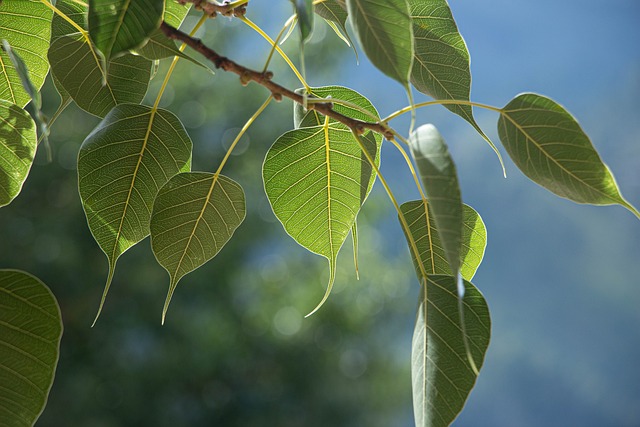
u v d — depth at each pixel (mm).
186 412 7773
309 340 8117
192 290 7352
